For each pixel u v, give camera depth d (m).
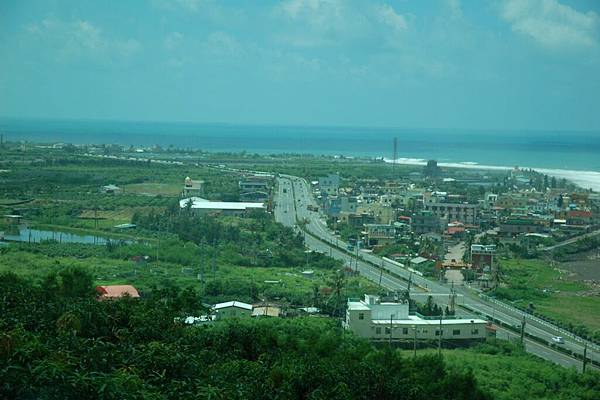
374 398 61.06
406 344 105.31
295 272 153.75
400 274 156.38
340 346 81.88
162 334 64.88
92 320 64.50
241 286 130.25
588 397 82.75
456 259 172.00
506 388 82.62
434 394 68.50
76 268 98.38
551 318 124.00
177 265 153.38
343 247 184.25
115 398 45.81
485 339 107.12
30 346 49.00
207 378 54.09
